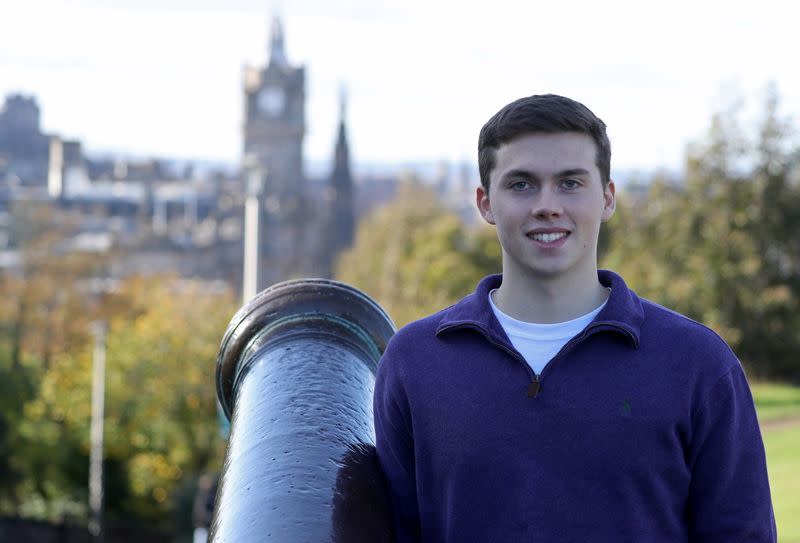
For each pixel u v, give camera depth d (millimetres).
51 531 42219
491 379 2969
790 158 51906
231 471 3297
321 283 4121
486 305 3062
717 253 49812
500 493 2912
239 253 187625
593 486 2871
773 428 30719
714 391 2898
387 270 76188
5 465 47688
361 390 3736
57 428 47438
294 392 3598
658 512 2889
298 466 3201
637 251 52781
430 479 3059
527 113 3014
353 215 196500
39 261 95812
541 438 2895
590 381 2902
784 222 51188
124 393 45031
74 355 74312
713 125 52844
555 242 2988
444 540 3049
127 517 46156
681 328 2949
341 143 197125
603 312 2947
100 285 103562
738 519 2928
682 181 54125
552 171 2986
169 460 44312
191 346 45031
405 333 3152
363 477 3227
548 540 2871
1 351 50969
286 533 2955
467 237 75812
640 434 2863
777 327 48719
